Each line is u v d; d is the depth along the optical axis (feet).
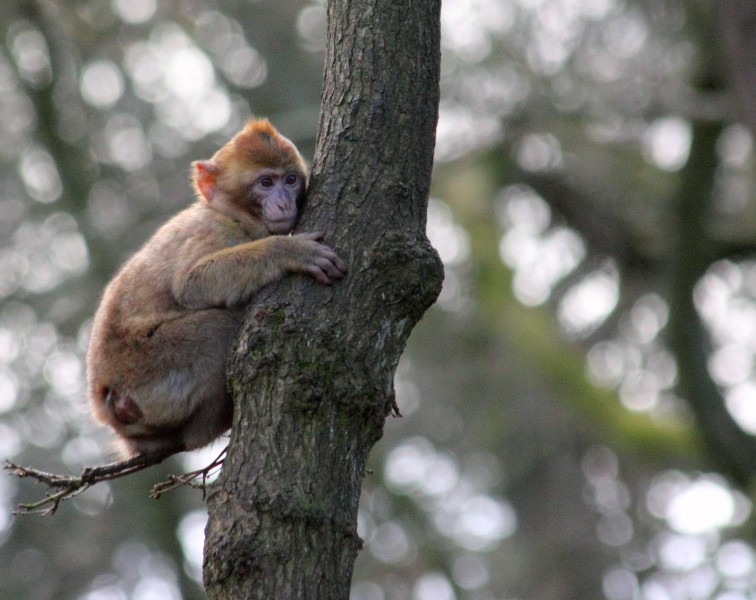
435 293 18.33
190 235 23.29
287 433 16.97
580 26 60.34
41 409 62.69
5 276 63.93
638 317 68.69
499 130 59.77
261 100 65.87
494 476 78.33
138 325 22.63
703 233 54.19
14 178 65.10
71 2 58.49
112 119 64.80
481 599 76.18
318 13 68.95
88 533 66.28
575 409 60.90
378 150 18.71
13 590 64.95
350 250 18.12
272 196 23.43
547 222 69.87
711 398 53.11
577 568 75.15
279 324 17.58
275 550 16.38
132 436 22.80
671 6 58.75
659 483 76.59
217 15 66.49
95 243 59.93
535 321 63.41
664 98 53.11
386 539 73.67
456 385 71.15
